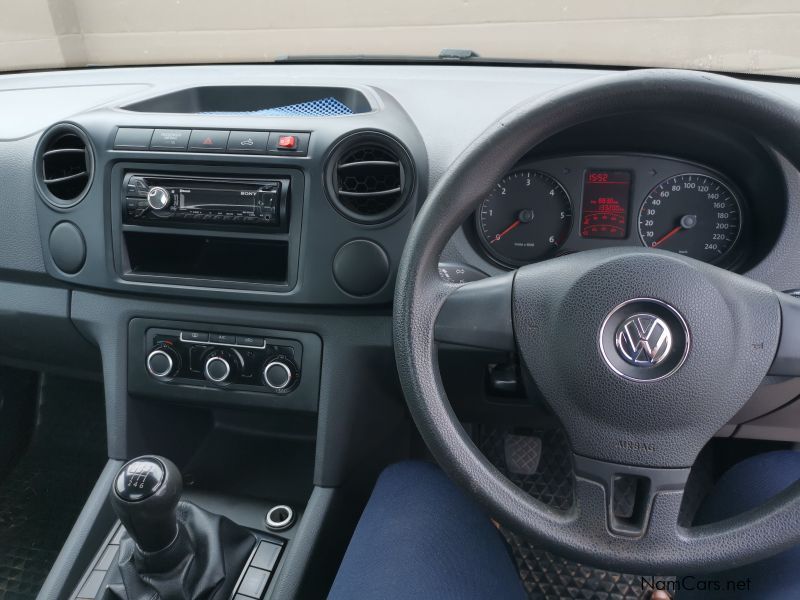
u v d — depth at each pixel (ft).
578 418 2.41
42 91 4.33
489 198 3.39
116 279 3.54
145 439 3.98
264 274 3.53
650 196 3.33
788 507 2.23
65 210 3.52
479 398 3.91
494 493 2.37
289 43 4.62
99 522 3.60
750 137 2.79
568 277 2.39
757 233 3.26
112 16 4.73
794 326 2.34
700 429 2.34
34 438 5.42
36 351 4.32
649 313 2.28
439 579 2.60
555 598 4.43
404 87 3.75
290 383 3.57
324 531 3.56
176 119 3.34
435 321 2.53
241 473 4.40
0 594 4.32
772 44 3.90
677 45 4.06
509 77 3.91
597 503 2.39
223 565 3.30
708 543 2.28
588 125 3.02
